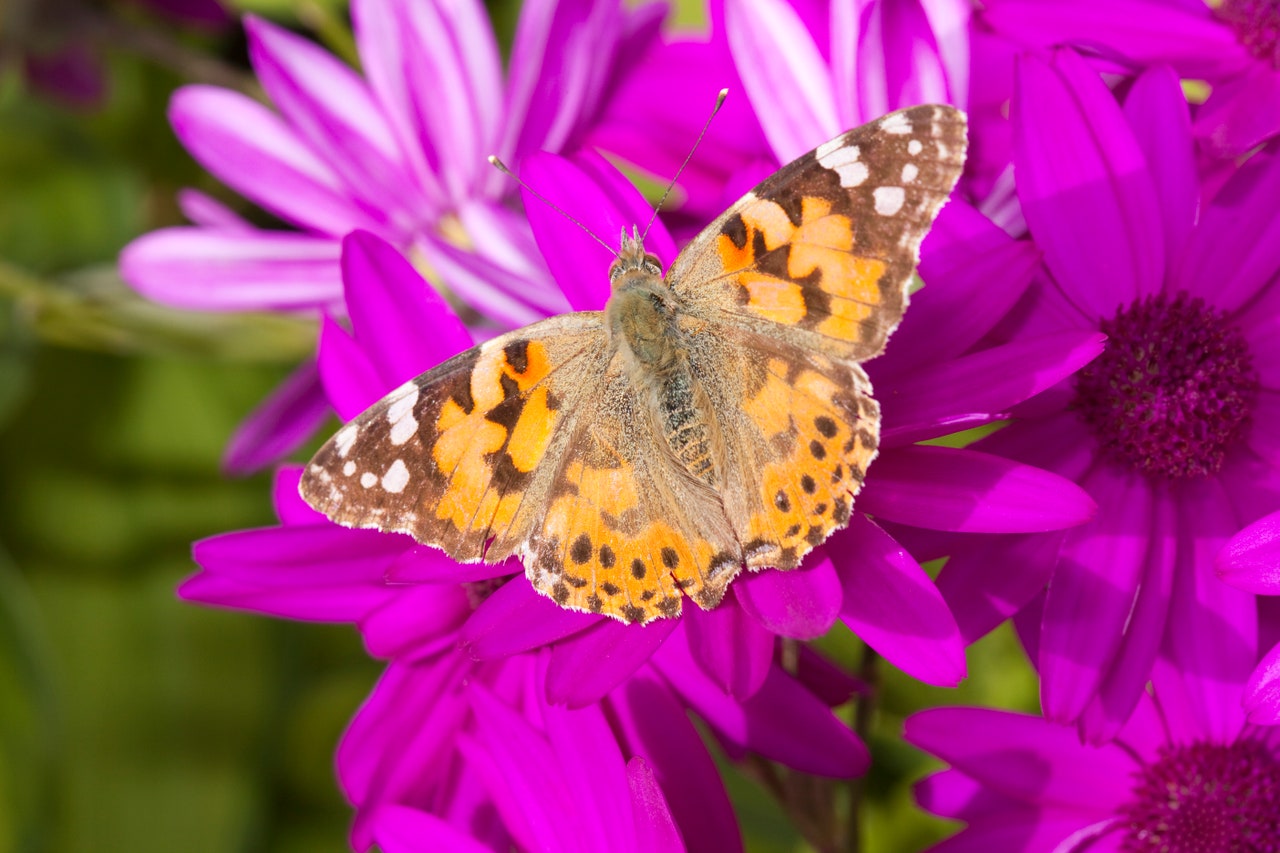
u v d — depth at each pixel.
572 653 0.29
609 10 0.33
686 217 0.34
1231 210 0.31
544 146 0.34
